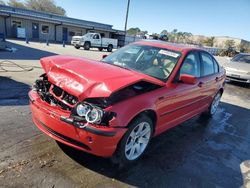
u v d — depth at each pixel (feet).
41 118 10.26
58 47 80.33
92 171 10.16
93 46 90.02
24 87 21.01
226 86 36.65
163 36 134.00
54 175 9.53
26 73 26.89
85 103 9.31
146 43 15.35
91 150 9.50
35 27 117.19
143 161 11.61
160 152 12.82
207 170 11.84
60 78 10.38
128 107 9.78
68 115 9.51
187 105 14.55
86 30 135.95
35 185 8.85
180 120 14.62
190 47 15.52
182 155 12.91
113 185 9.56
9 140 11.63
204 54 16.93
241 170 12.44
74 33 132.26
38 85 11.47
